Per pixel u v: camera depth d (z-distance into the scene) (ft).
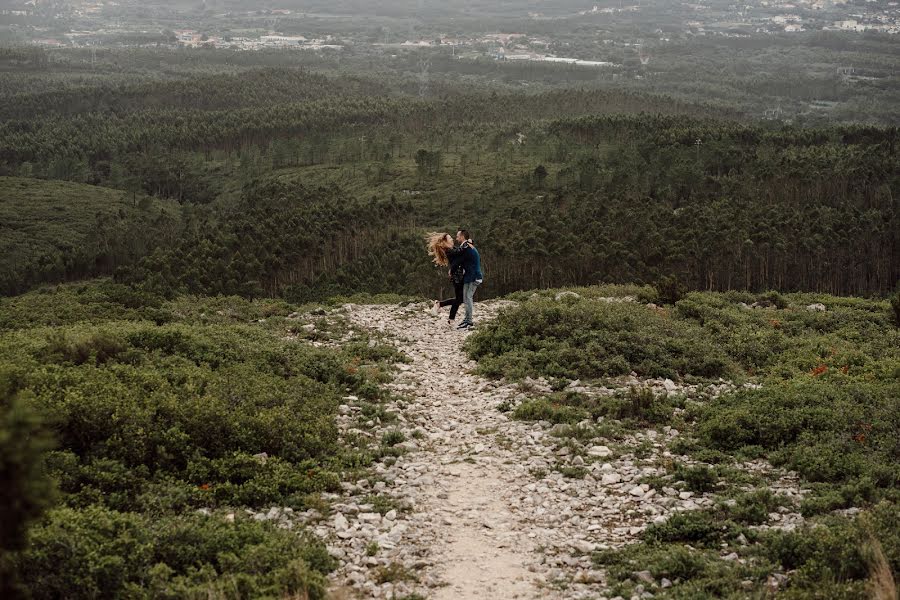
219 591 27.04
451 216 419.54
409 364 66.80
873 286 254.47
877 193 336.70
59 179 576.20
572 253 246.27
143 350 57.72
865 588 26.71
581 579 30.40
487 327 73.97
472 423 51.70
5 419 19.86
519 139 590.14
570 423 50.14
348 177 537.24
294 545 31.42
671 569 30.45
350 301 105.09
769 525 34.73
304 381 56.54
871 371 63.52
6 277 327.47
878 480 38.32
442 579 30.37
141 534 30.19
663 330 73.51
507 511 37.17
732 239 248.73
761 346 73.61
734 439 46.60
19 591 21.33
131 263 306.96
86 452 38.19
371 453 44.37
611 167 451.12
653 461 43.27
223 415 43.52
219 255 264.72
